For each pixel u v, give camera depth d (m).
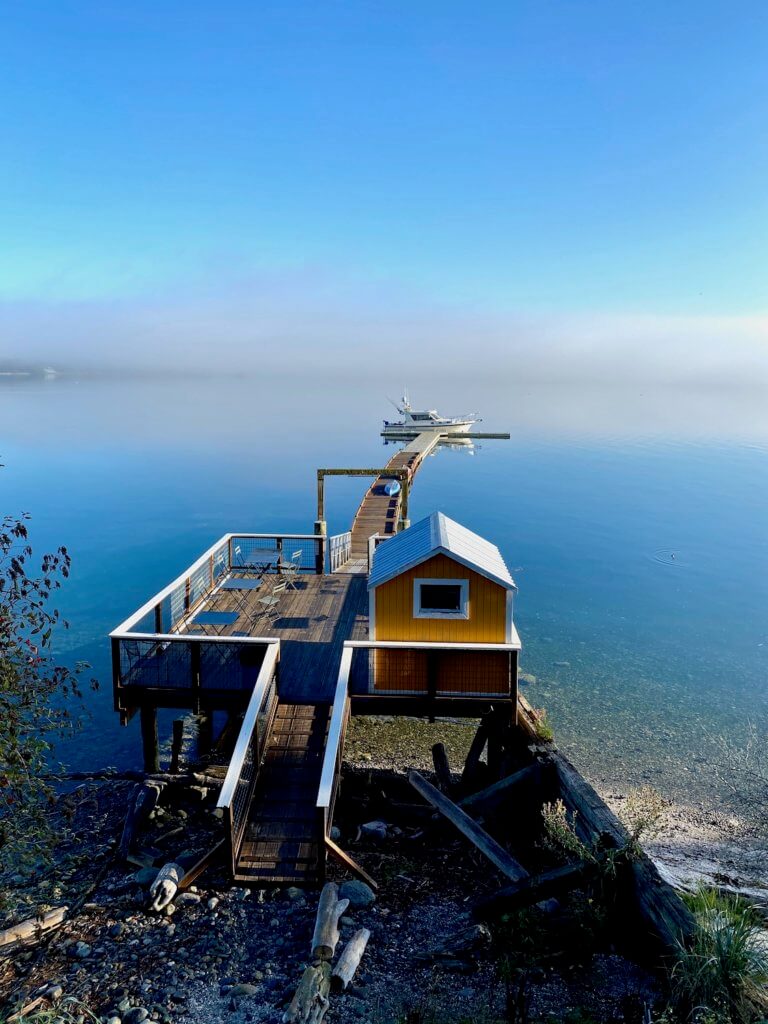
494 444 91.81
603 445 90.44
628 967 8.44
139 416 125.25
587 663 23.23
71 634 25.14
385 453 75.94
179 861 10.91
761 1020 6.80
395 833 12.22
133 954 8.76
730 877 11.69
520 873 10.13
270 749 12.18
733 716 19.42
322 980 7.88
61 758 16.70
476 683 12.62
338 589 18.64
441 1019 7.46
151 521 43.75
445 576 13.07
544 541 41.03
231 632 15.43
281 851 10.49
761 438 98.75
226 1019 7.59
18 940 9.16
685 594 31.03
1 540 8.71
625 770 16.58
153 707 13.00
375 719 18.83
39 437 88.81
